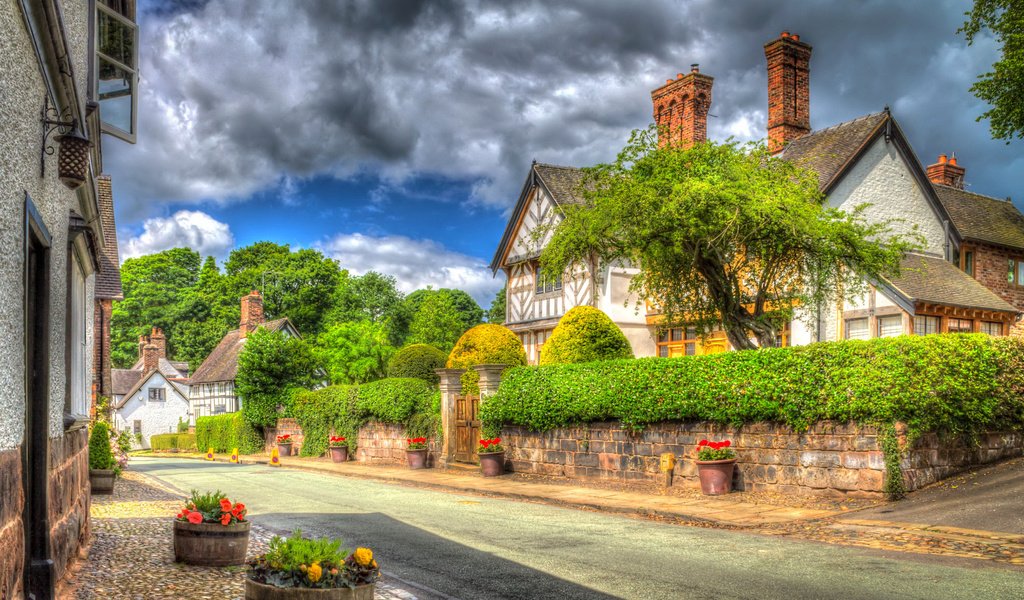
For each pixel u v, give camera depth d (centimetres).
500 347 2306
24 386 511
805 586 709
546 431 1886
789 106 2750
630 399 1633
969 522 1005
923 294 2114
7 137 450
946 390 1241
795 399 1337
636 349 2812
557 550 916
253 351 3616
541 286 3077
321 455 3012
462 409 2206
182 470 2566
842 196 2341
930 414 1240
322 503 1463
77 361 891
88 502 954
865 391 1241
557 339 2209
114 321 7069
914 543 930
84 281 1027
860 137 2416
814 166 2398
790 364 1358
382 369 4094
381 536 1034
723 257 1716
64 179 619
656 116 3028
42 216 580
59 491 660
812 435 1332
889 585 707
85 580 702
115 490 1639
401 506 1407
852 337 2202
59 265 669
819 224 1581
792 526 1108
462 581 751
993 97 2302
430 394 2398
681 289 1845
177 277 7375
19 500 492
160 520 1138
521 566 819
